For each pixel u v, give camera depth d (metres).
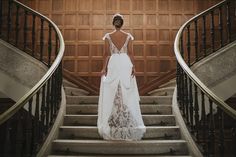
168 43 9.71
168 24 9.80
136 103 5.05
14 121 4.81
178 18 9.82
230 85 6.38
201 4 9.86
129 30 9.76
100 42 9.68
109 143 4.87
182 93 5.57
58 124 5.28
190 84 5.18
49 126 5.07
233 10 9.56
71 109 6.02
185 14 9.83
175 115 5.69
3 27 9.37
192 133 4.95
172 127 5.33
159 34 9.76
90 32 9.74
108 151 4.86
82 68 9.55
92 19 9.80
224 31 9.48
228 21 6.77
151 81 8.78
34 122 4.41
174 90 6.41
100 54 9.64
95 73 9.52
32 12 6.51
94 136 5.24
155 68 9.58
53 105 5.36
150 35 9.75
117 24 5.17
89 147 4.88
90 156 4.71
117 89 5.00
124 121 4.93
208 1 9.85
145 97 6.47
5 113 3.57
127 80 5.02
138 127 4.96
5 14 9.44
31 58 6.34
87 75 9.52
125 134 4.89
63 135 5.26
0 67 6.30
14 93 6.22
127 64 5.06
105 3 9.87
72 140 5.01
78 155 4.82
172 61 9.62
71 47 9.66
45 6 9.80
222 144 4.12
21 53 6.36
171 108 6.06
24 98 4.04
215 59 6.41
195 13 9.82
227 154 7.56
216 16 9.63
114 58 5.07
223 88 6.33
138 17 9.82
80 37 9.72
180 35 6.38
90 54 9.63
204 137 4.54
